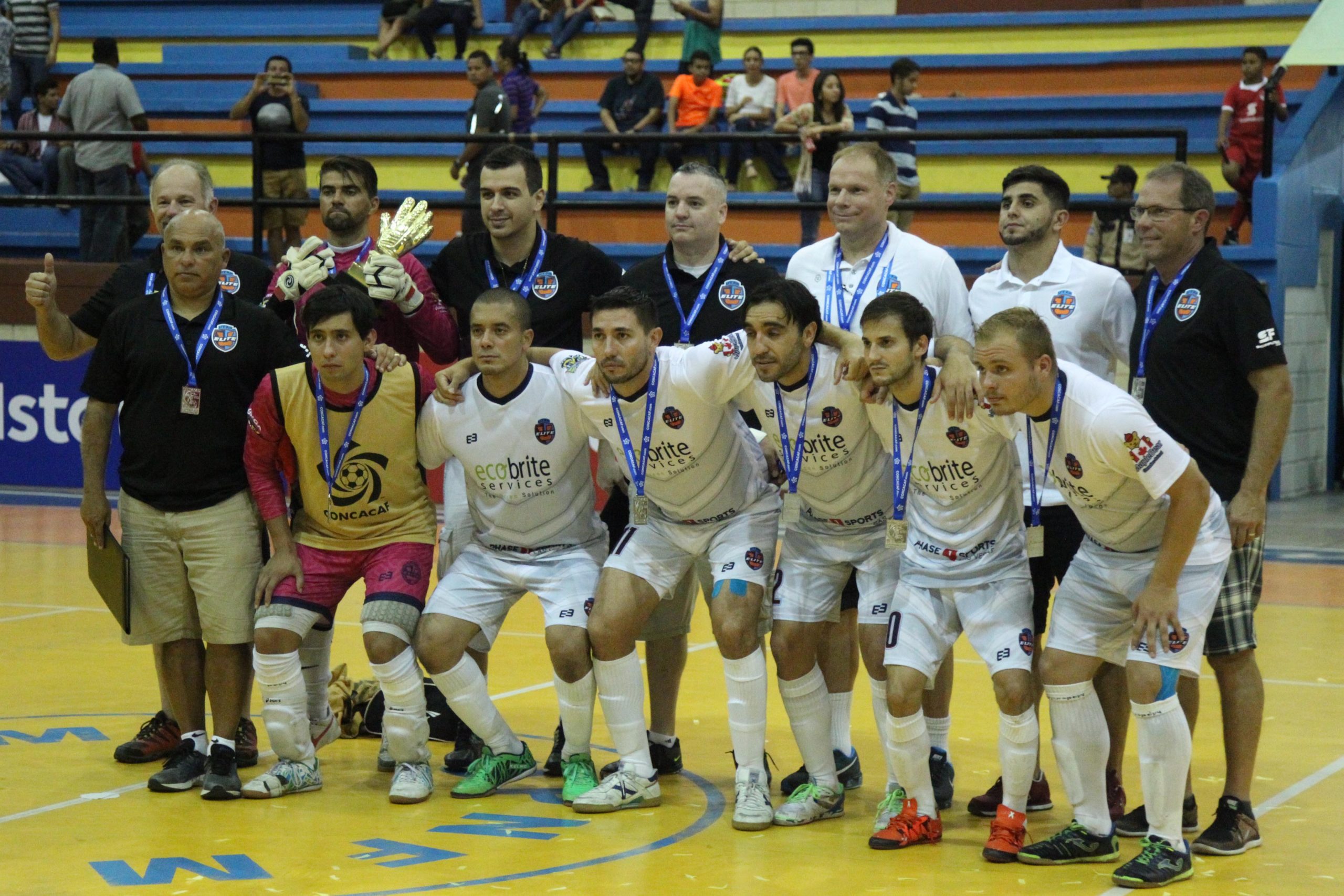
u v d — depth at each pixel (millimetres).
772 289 4664
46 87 15500
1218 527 4512
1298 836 4750
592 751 5855
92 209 13531
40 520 12164
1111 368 5355
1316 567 10242
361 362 5047
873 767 5730
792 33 16453
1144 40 15406
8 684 6906
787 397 4883
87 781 5340
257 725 6293
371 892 4133
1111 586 4535
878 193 5312
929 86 15656
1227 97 13305
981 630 4648
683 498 5074
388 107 16078
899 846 4629
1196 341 4750
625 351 4828
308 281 5562
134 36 18016
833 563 5039
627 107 14836
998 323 4328
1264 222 12805
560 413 5137
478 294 5797
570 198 14516
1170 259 4871
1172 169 4820
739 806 4852
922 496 4812
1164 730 4297
